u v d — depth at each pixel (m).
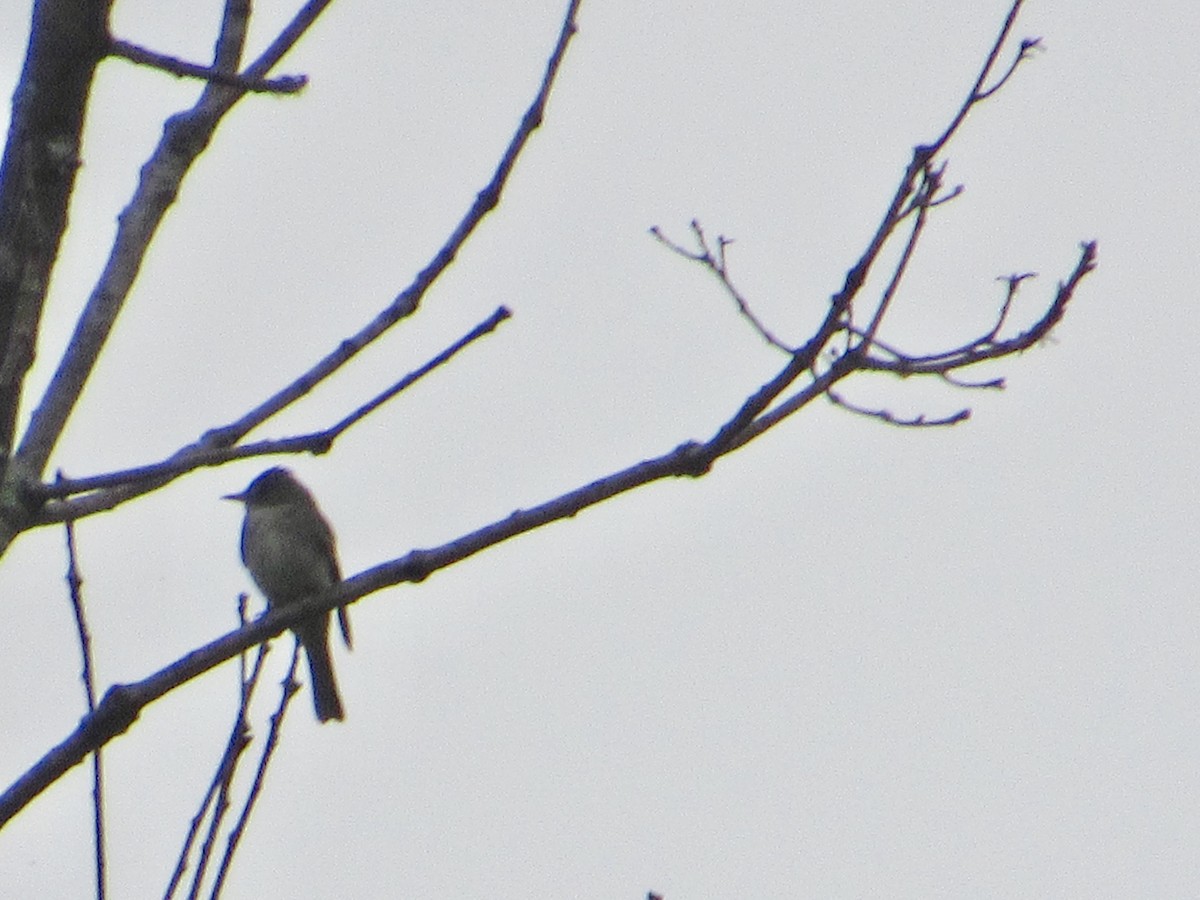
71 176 6.33
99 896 6.74
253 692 7.32
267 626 7.41
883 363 7.60
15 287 6.21
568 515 7.56
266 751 7.26
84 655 7.23
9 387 6.18
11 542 6.70
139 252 7.62
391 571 7.60
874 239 7.19
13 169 6.28
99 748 6.89
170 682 7.16
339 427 7.21
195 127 7.90
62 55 6.29
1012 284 7.95
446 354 7.43
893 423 8.16
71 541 7.22
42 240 6.29
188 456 7.01
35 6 6.34
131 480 6.90
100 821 6.82
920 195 7.38
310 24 8.18
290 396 7.64
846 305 7.17
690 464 7.41
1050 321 7.81
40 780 6.80
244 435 7.55
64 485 6.79
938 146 7.36
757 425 7.41
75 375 7.29
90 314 7.40
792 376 7.23
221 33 8.09
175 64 6.53
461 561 7.59
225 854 7.01
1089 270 7.88
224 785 7.17
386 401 7.33
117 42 6.37
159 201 7.75
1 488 6.18
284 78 6.78
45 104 6.30
